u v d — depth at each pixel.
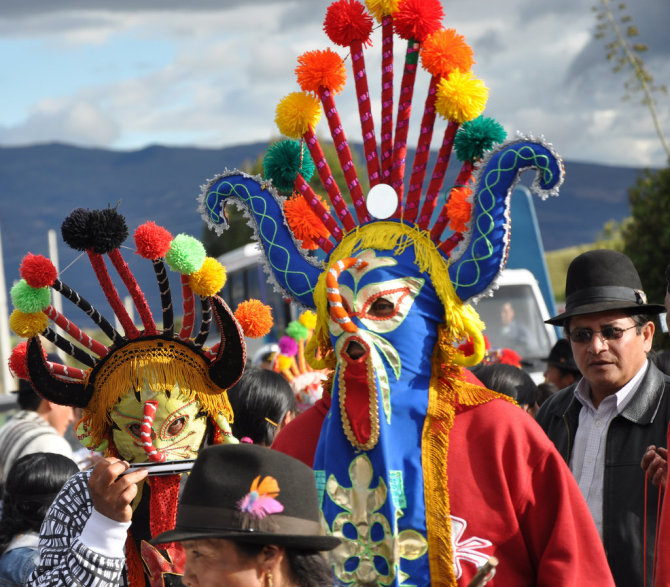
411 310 5.31
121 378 5.84
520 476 5.15
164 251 5.71
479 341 5.32
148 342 5.92
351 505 5.20
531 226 20.89
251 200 5.91
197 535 3.85
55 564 5.34
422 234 5.48
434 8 5.54
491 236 5.27
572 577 4.93
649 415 6.90
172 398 5.84
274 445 5.82
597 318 6.86
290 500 4.01
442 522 5.07
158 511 5.74
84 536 5.11
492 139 5.42
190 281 5.82
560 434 7.38
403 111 5.69
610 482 6.82
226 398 6.15
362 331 5.25
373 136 5.77
